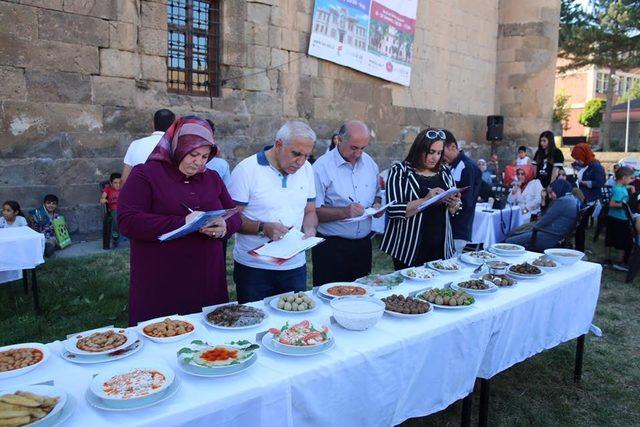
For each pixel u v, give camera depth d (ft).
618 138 123.44
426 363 7.40
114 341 6.37
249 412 5.40
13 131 22.75
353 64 36.17
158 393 5.06
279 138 9.02
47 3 22.86
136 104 26.09
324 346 6.40
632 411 10.93
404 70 40.34
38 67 23.02
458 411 10.62
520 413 10.69
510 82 49.78
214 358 5.79
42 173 23.68
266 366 5.99
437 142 11.05
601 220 28.30
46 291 17.08
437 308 8.29
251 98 30.78
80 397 5.21
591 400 11.34
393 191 11.18
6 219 20.10
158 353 6.32
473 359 8.21
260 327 7.25
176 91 28.45
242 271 9.71
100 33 24.40
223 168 14.14
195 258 8.18
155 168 7.80
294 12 32.32
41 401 4.76
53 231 22.86
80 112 24.36
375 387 6.64
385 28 38.11
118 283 17.99
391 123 40.65
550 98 49.78
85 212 24.99
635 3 73.92
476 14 47.21
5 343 13.10
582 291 11.11
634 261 20.76
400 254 11.43
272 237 8.80
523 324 9.36
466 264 11.46
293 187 9.55
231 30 29.37
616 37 74.23
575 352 13.61
